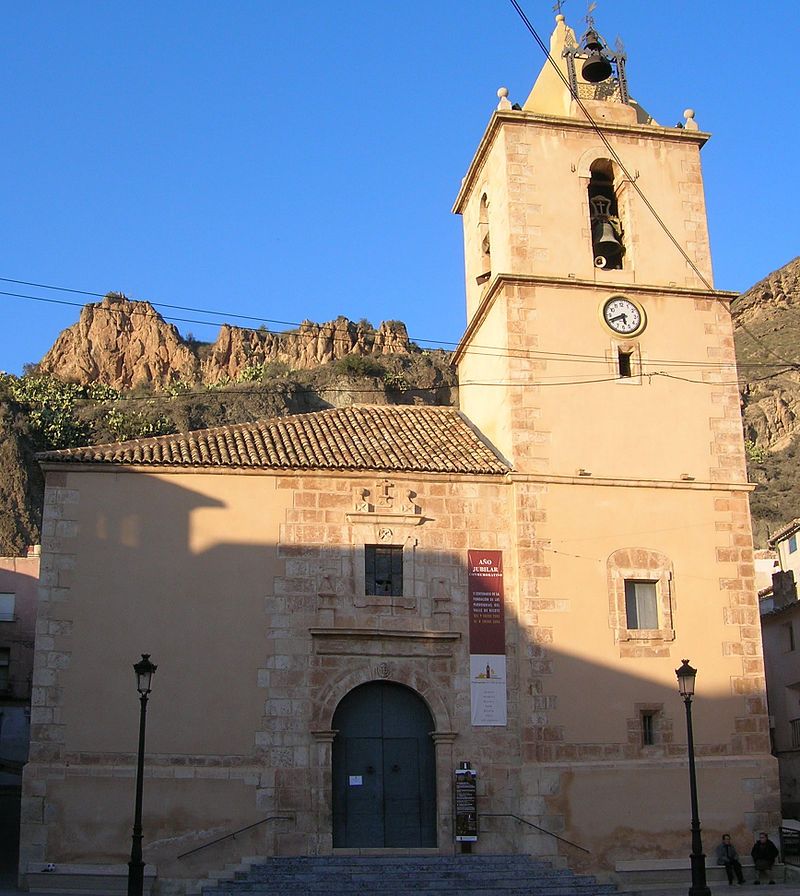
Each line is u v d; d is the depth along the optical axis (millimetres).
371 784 28328
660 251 34219
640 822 28281
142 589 28234
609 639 29766
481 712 28734
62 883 25844
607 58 36344
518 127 34438
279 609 28625
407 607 29219
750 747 29672
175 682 27672
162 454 29516
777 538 53500
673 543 31109
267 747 27609
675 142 35469
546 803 27984
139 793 23312
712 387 33156
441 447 32500
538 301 32781
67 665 27406
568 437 31562
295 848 27094
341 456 30609
